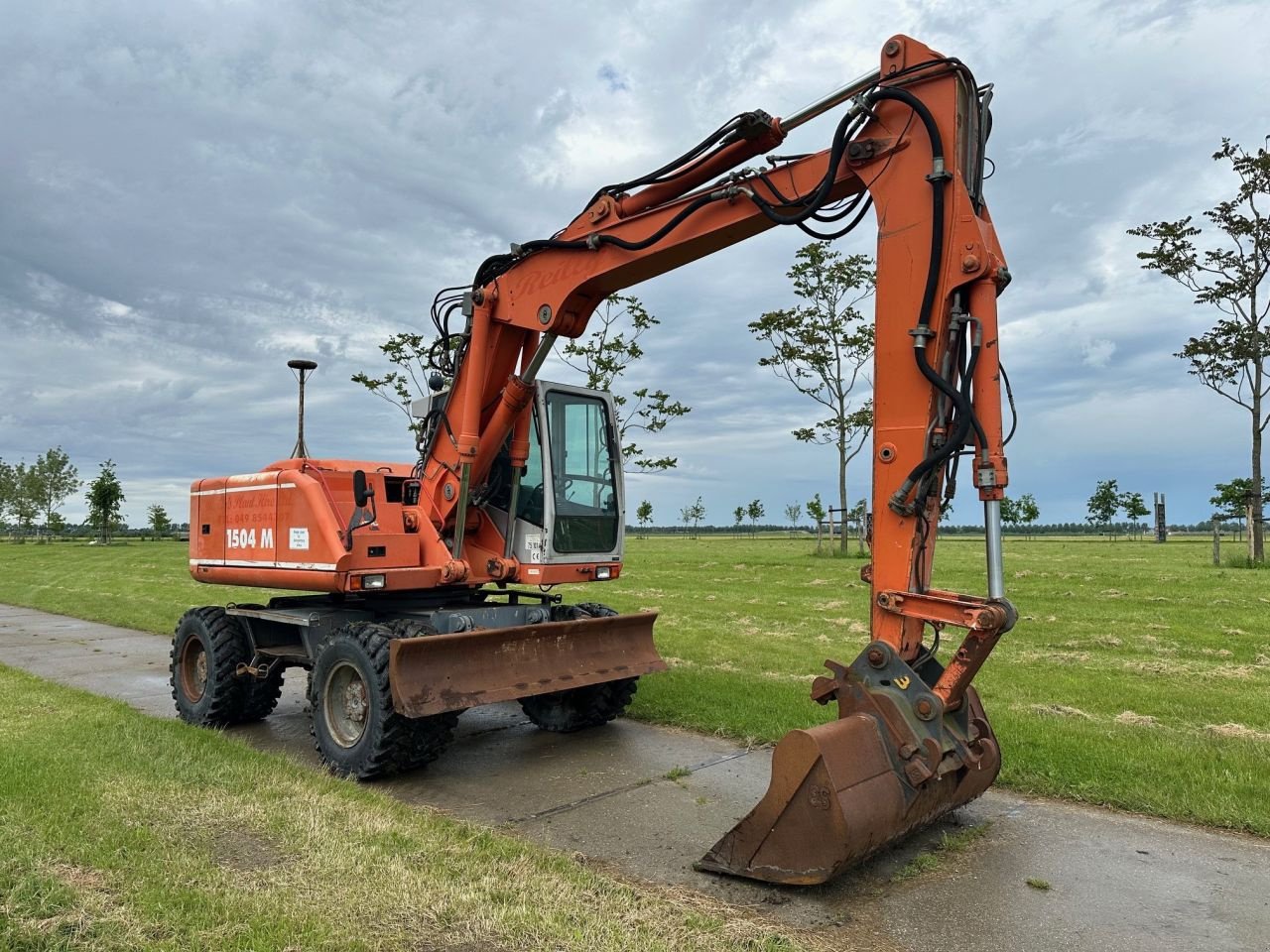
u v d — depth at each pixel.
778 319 31.16
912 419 4.11
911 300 4.13
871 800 3.67
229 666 7.03
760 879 3.80
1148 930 3.46
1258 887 3.86
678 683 7.94
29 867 3.70
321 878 3.69
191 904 3.40
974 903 3.69
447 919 3.35
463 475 6.34
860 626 12.04
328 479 6.55
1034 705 7.04
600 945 3.18
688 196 5.08
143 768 5.16
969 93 4.20
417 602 6.97
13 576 23.80
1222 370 25.17
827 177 4.41
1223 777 5.07
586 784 5.42
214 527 7.41
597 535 6.99
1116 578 18.97
